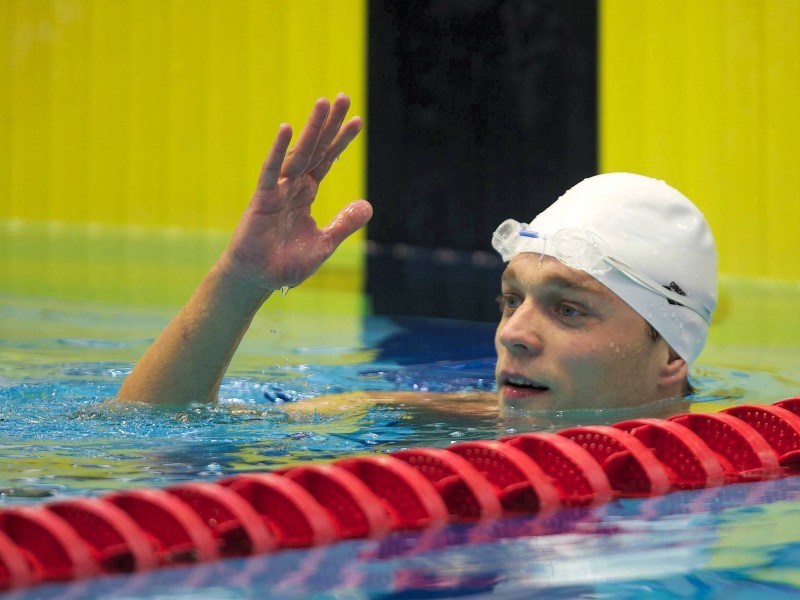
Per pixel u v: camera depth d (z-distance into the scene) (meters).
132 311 15.06
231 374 10.33
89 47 22.22
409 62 20.17
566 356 7.85
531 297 7.96
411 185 20.33
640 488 6.04
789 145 15.70
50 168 22.61
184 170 21.55
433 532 5.18
